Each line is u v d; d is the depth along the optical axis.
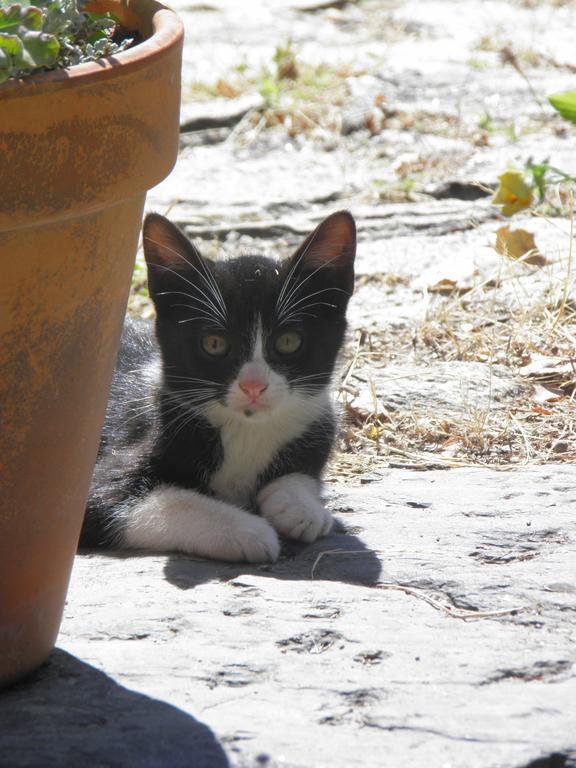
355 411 6.49
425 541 4.80
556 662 3.63
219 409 5.43
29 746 3.14
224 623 3.92
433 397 6.66
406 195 10.55
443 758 3.07
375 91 13.22
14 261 3.05
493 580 4.30
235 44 15.22
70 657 3.68
